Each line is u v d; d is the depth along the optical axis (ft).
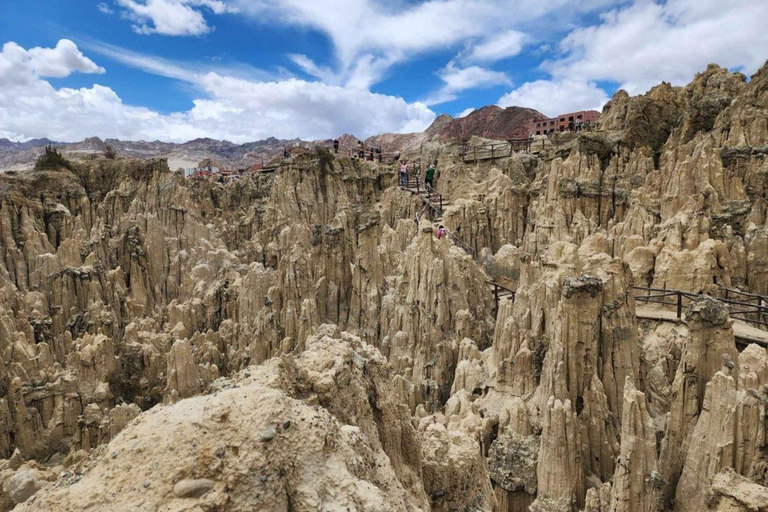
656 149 192.03
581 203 177.99
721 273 123.54
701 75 204.33
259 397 30.96
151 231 179.11
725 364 67.77
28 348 116.26
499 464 81.82
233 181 275.39
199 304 160.86
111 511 25.63
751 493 55.72
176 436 28.84
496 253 180.75
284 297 139.74
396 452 47.75
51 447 108.47
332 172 248.93
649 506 67.51
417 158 305.94
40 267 151.84
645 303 126.62
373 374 49.47
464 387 104.06
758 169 143.74
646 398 91.66
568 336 82.69
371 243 151.64
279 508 26.76
